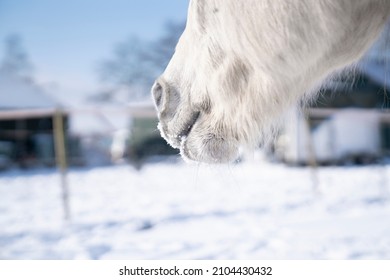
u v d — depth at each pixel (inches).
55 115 256.1
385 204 280.4
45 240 197.3
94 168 783.7
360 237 181.8
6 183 532.7
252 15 49.6
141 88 1184.8
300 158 637.3
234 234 197.2
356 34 49.1
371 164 624.7
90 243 187.3
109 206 309.0
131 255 161.2
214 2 54.0
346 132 625.0
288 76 52.2
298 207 275.0
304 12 47.0
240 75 54.9
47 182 534.9
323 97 68.6
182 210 276.8
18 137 829.2
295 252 157.9
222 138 58.5
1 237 205.8
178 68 60.9
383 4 47.8
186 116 59.4
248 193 361.7
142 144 884.6
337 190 360.8
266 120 57.0
